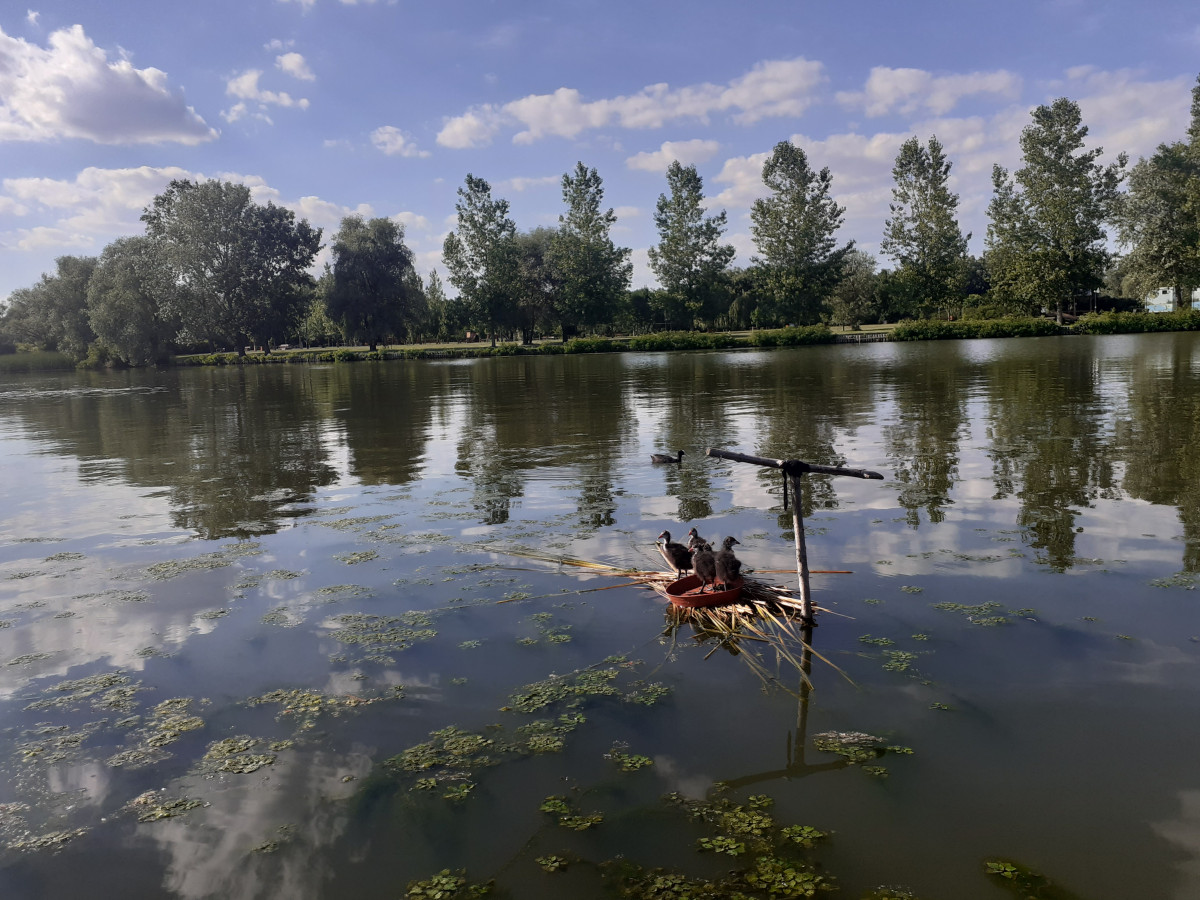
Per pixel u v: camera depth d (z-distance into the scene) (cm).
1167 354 3238
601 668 548
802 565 599
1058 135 6172
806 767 419
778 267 7731
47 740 479
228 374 5594
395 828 384
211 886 349
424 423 2003
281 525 977
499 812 394
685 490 1070
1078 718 454
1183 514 838
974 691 491
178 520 1026
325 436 1823
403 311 7762
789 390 2494
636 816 385
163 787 427
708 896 328
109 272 7488
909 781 402
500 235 7931
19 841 385
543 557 801
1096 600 620
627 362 4972
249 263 7175
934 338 6103
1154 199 6206
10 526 1021
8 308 10256
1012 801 383
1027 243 6662
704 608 632
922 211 7188
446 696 516
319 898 338
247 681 548
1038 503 911
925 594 650
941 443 1344
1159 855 342
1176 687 484
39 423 2395
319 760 448
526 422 1930
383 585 734
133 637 632
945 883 330
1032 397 1952
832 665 535
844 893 326
